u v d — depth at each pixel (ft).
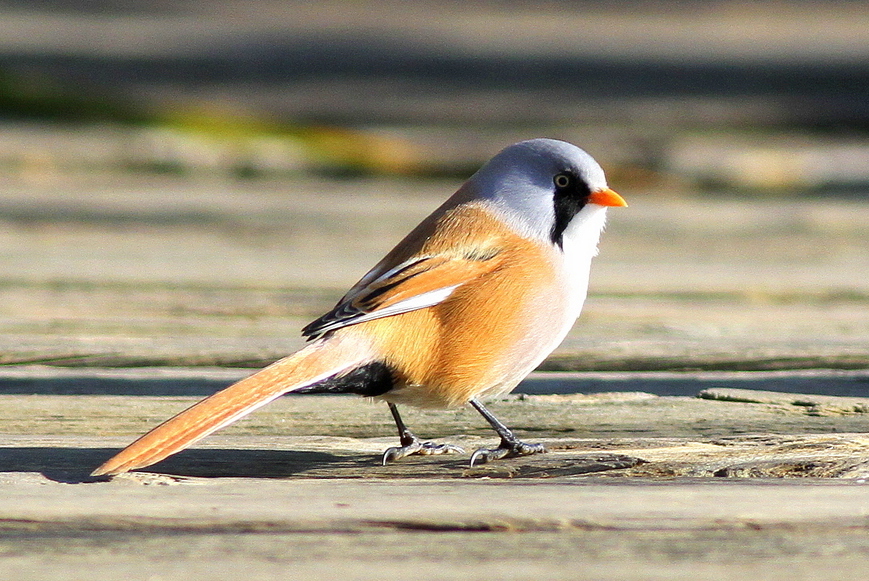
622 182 74.54
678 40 163.43
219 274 46.14
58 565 13.99
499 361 24.45
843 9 198.08
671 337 36.35
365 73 130.52
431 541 15.05
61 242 52.75
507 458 21.25
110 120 83.35
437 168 79.51
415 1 228.02
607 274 47.67
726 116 97.91
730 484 18.15
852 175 76.18
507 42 160.76
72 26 178.40
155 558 14.26
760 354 33.58
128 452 18.33
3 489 17.49
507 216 25.95
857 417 25.31
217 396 20.03
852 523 15.79
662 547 14.75
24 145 74.90
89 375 29.76
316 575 13.70
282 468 20.88
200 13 206.49
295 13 209.46
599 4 213.05
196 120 84.94
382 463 21.39
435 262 24.68
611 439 22.81
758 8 201.67
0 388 28.19
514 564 14.11
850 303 42.19
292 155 78.59
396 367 23.47
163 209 61.57
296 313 39.32
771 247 54.03
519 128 92.22
